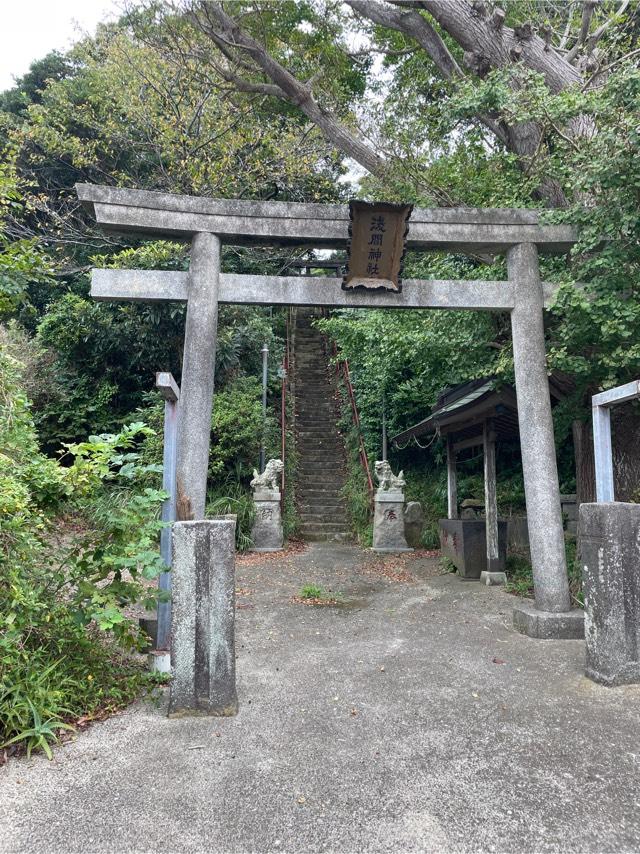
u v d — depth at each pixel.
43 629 3.32
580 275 5.03
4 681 2.88
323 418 14.96
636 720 3.11
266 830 2.16
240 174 11.12
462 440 8.66
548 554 5.00
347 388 15.05
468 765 2.64
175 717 3.12
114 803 2.33
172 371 11.41
